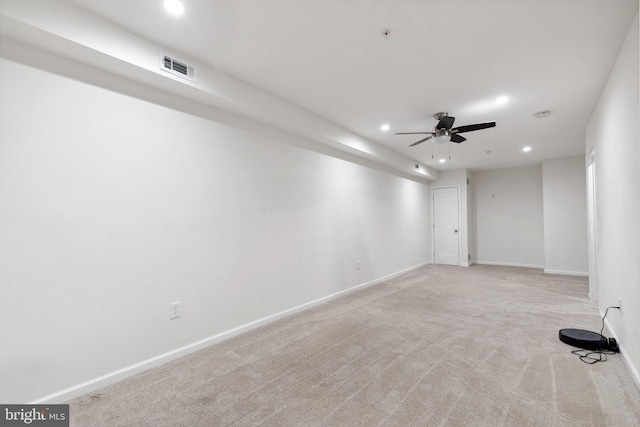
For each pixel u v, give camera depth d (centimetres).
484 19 209
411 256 706
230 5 194
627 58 224
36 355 192
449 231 788
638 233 209
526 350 271
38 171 196
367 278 538
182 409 191
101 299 221
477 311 388
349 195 496
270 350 277
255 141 342
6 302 183
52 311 199
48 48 199
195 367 246
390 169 623
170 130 267
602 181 326
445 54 253
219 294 299
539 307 404
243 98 301
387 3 193
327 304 426
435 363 248
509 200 769
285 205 378
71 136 210
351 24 215
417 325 338
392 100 346
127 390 214
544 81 299
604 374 228
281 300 367
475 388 211
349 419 179
